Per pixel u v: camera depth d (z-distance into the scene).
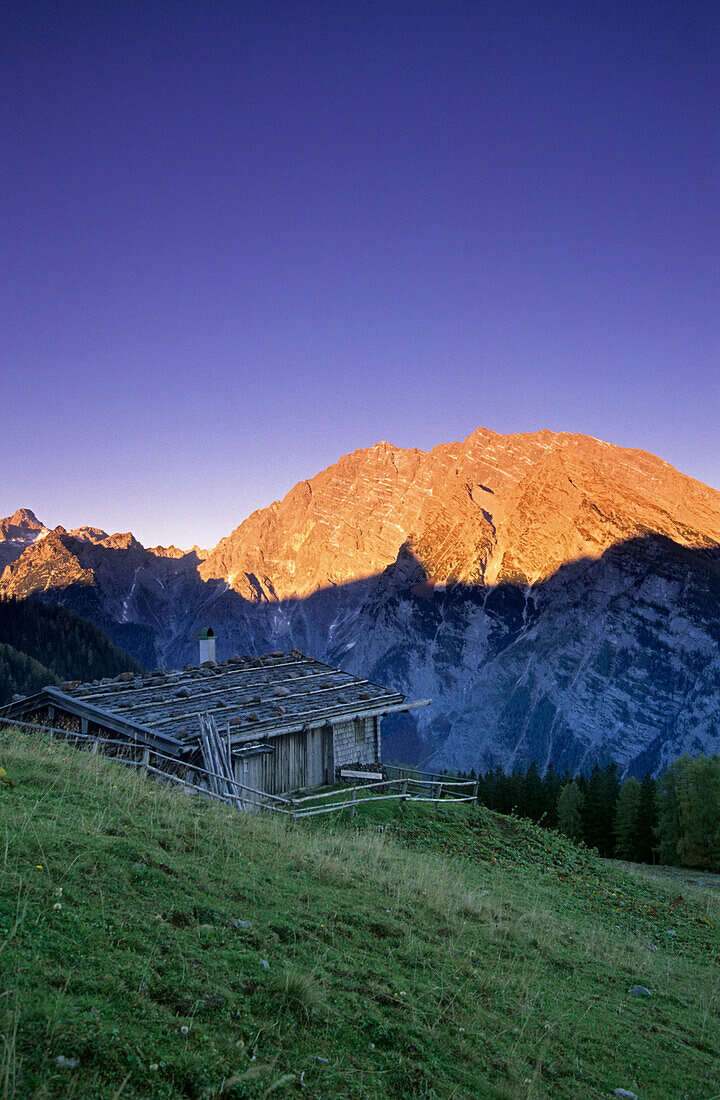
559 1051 7.17
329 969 7.12
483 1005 7.57
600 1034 7.88
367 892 10.22
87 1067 4.47
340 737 27.03
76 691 25.56
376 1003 6.68
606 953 11.48
